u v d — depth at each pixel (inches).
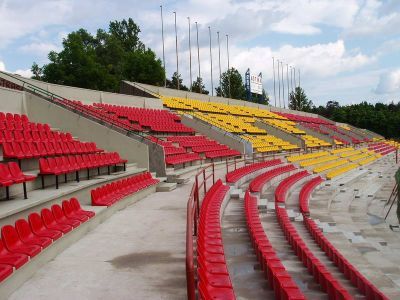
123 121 796.6
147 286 214.5
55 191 385.7
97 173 548.4
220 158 980.6
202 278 174.1
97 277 229.3
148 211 427.5
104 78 2252.7
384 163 1542.8
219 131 1115.3
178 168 746.2
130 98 1019.9
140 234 329.4
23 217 304.0
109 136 651.5
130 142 646.5
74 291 209.2
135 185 512.7
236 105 1862.7
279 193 600.1
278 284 216.1
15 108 608.7
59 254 275.0
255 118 1729.8
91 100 878.4
